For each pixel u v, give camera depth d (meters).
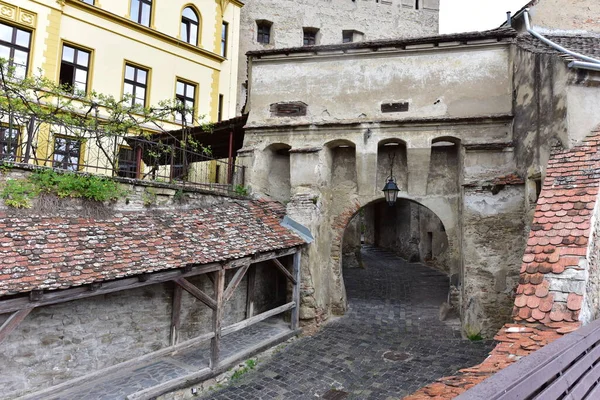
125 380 6.56
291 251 8.92
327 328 9.67
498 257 8.41
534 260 4.93
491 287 8.44
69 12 15.18
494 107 9.11
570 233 5.00
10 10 13.73
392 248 22.94
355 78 10.16
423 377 6.95
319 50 10.26
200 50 19.16
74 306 6.25
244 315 9.67
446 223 10.02
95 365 6.50
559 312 4.32
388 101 9.88
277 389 6.89
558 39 9.26
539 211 5.54
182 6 18.69
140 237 6.66
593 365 3.10
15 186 6.10
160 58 17.81
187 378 6.61
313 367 7.65
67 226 6.21
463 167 9.13
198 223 7.93
